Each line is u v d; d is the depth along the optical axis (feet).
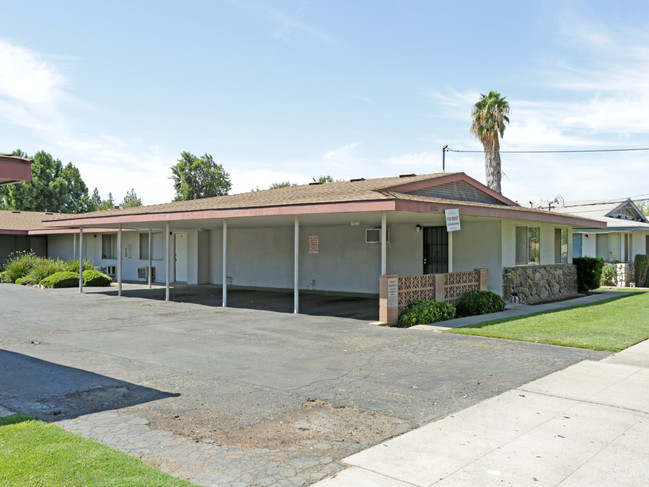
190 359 25.50
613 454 13.85
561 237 59.47
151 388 20.29
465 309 41.68
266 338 31.24
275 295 58.13
